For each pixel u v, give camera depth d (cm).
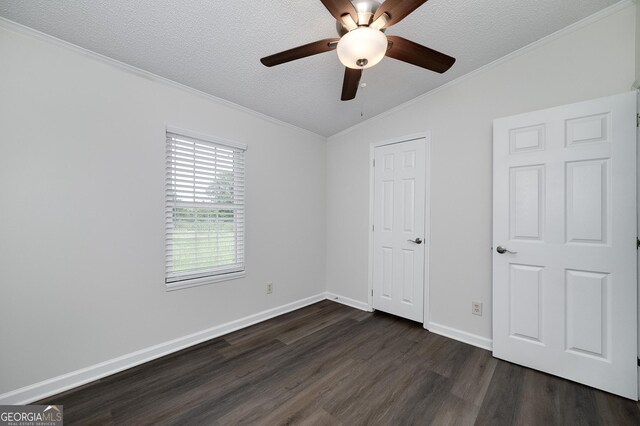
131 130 199
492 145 223
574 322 180
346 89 183
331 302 350
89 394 166
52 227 167
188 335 230
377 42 128
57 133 169
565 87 190
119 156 194
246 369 195
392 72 226
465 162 239
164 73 209
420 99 269
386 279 300
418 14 165
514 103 212
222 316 254
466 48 202
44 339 164
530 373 190
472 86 235
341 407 157
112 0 142
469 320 236
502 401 162
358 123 327
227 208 259
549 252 189
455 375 188
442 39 190
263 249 290
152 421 146
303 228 336
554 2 162
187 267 233
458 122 243
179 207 228
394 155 293
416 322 281
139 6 146
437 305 256
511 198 205
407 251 281
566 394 167
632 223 163
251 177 279
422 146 270
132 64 196
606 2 166
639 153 162
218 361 206
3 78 152
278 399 164
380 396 166
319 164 358
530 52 204
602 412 152
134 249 201
